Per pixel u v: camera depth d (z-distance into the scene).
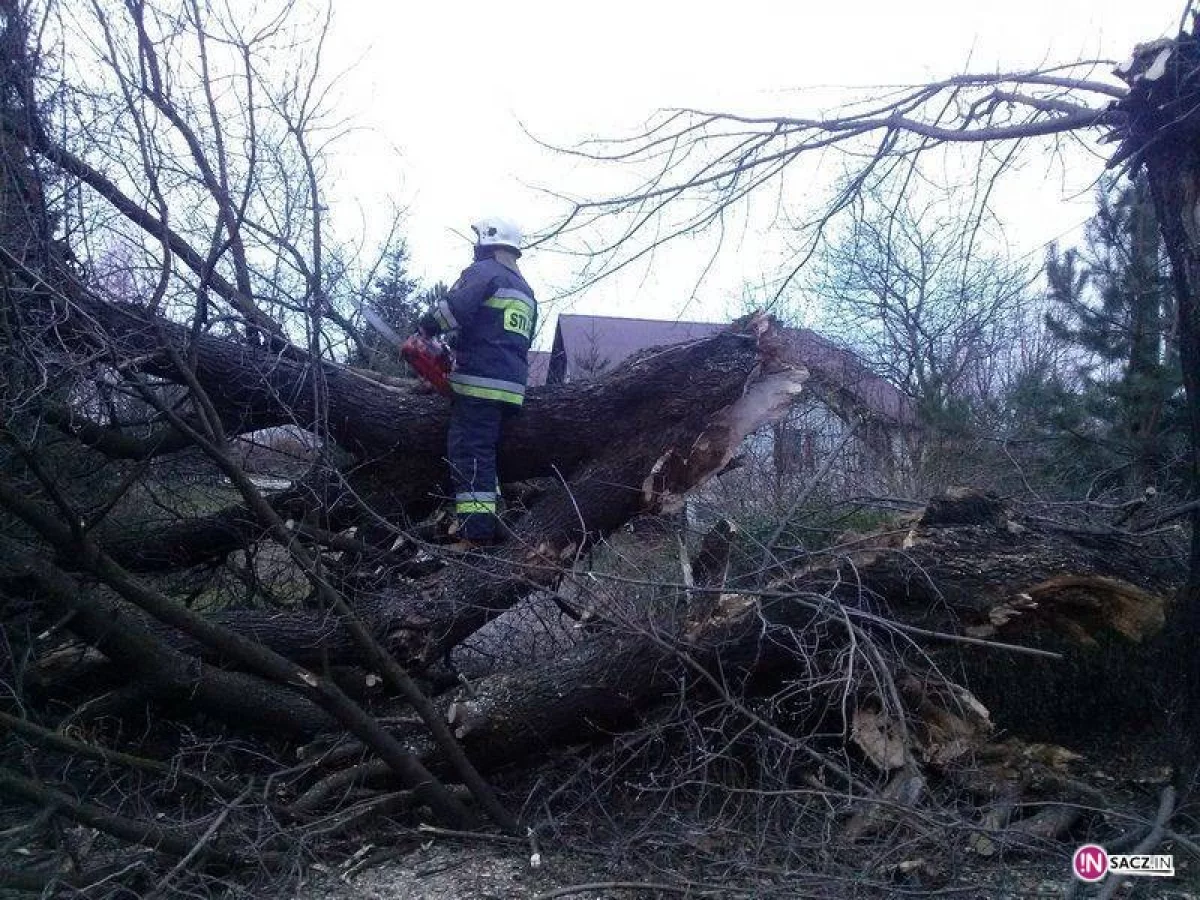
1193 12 3.85
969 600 4.17
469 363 4.78
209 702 4.17
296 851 3.58
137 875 3.36
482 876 3.62
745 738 4.10
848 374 10.46
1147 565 4.46
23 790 3.14
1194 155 3.94
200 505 5.12
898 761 3.88
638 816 3.99
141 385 3.52
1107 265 8.98
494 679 4.30
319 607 3.95
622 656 4.17
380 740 3.77
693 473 4.98
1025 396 9.58
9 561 3.66
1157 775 4.19
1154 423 8.47
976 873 3.54
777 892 3.23
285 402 4.77
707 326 7.39
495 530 4.77
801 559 4.55
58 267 3.56
